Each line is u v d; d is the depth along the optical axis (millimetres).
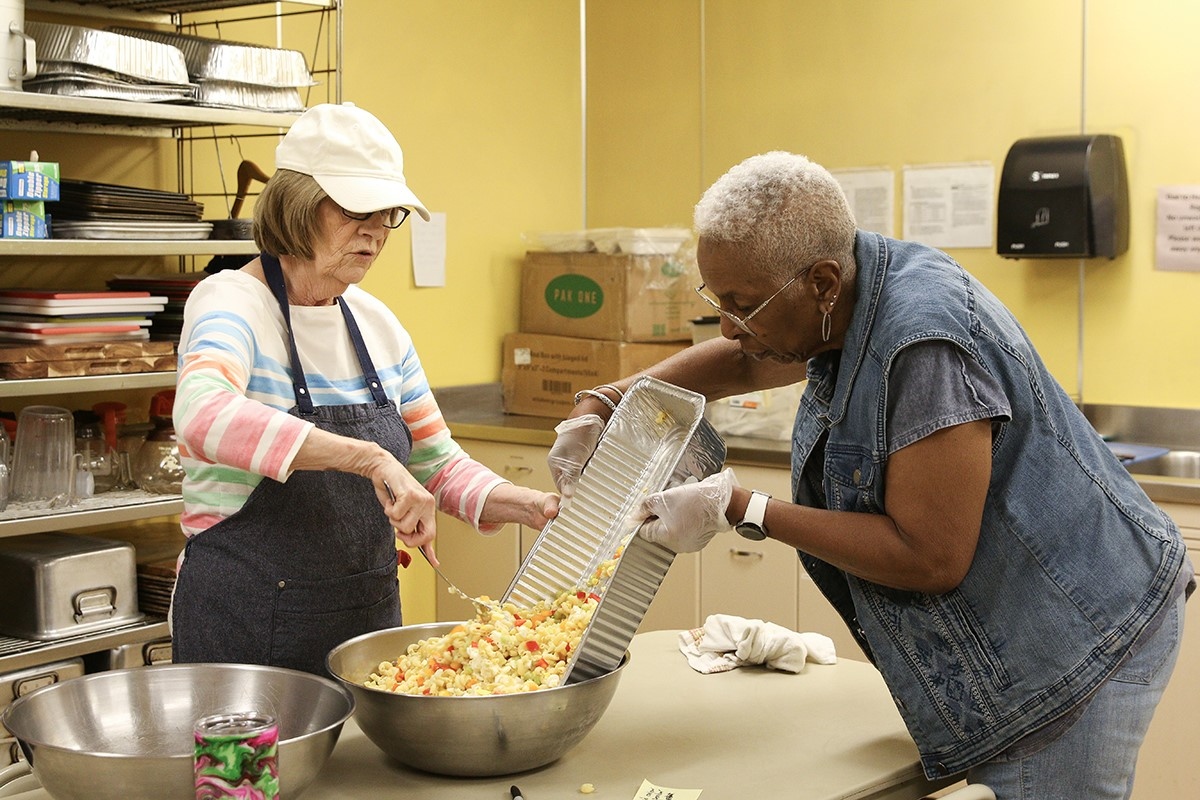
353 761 1617
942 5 3832
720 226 1593
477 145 4258
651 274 4074
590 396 2096
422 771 1581
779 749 1678
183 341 1764
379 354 1944
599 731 1744
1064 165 3480
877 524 1587
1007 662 1610
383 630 1737
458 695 1530
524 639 1649
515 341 4285
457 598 4105
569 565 1923
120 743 1452
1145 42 3488
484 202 4301
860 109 4027
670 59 4441
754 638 2023
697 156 4422
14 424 2926
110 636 2848
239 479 1792
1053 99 3656
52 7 3100
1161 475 3379
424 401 2027
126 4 3199
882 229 4012
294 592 1793
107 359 2857
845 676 2006
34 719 1378
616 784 1546
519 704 1468
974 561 1618
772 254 1581
